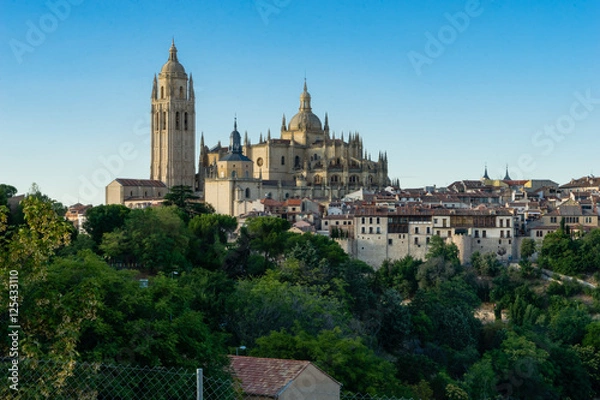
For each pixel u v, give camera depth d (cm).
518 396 17525
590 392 19362
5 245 6931
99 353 7894
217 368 8656
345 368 11181
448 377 15875
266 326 13988
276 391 8338
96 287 7575
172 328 8850
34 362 6456
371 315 19425
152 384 8056
